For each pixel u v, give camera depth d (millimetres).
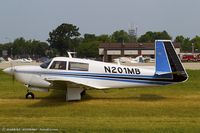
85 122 27562
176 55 38906
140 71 39750
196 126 25984
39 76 39625
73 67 39500
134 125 26328
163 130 24406
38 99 40031
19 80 40031
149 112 32031
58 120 28391
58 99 39938
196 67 107375
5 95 43375
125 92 46125
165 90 48281
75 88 38875
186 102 37812
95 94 44250
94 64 39688
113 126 25922
